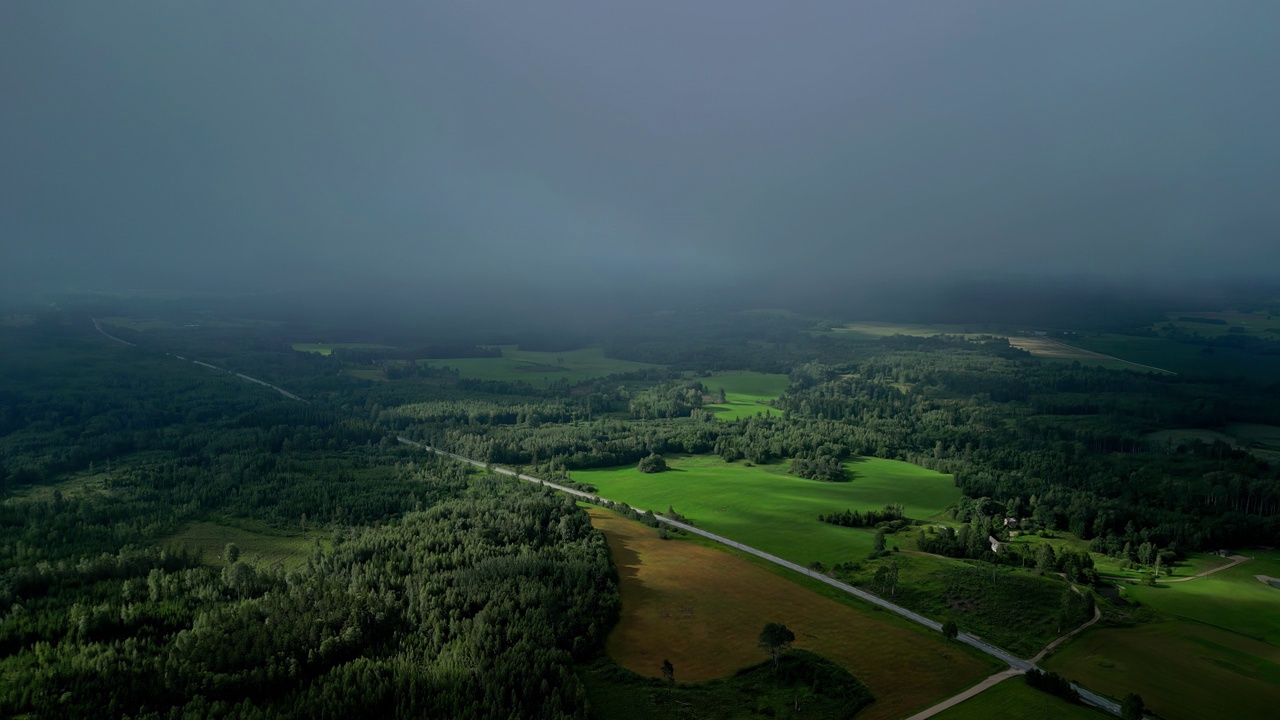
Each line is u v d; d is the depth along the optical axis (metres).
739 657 105.31
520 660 94.88
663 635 110.94
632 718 89.75
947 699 96.31
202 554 138.75
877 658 106.00
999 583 130.25
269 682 90.81
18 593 110.31
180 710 83.88
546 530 147.75
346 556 129.00
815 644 109.50
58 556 128.62
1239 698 99.75
